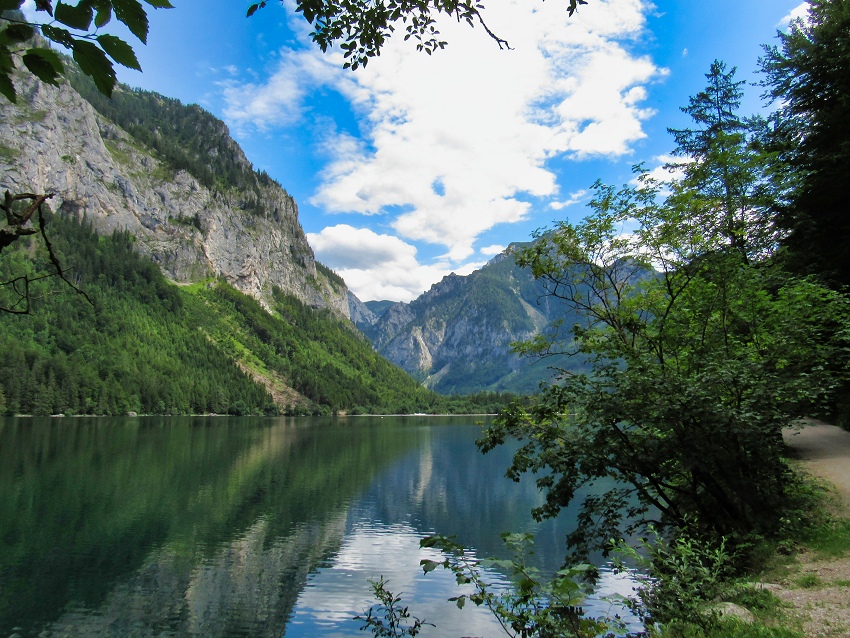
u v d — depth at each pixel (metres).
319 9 5.91
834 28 21.92
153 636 22.91
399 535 38.38
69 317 176.88
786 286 15.87
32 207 3.36
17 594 27.00
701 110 31.64
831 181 21.78
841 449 18.14
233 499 48.41
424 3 5.82
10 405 125.56
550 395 12.99
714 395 11.60
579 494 47.25
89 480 52.59
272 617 24.53
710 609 7.23
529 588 5.22
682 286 14.97
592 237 15.27
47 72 2.27
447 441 116.19
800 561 9.86
